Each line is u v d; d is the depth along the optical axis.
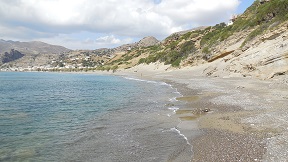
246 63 44.31
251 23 62.47
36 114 23.34
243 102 23.59
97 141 14.43
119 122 18.95
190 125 17.17
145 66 118.62
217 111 21.03
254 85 34.03
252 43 50.91
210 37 87.81
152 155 11.96
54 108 26.78
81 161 11.59
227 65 51.84
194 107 23.75
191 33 114.56
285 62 36.41
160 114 21.34
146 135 15.27
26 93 43.62
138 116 20.88
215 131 15.31
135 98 32.44
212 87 37.28
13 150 13.14
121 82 65.56
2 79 100.88
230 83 39.28
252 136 13.68
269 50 41.06
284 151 11.07
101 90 45.72
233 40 63.97
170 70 85.50
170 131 15.95
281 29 44.34
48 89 51.66
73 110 25.23
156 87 46.16
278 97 24.95
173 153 12.09
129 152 12.49
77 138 15.16
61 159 11.86
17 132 16.69
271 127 15.11
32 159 11.89
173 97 31.30
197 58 74.50
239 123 16.66
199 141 13.66
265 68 39.06
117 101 30.41
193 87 39.38
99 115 22.09
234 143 12.76
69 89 50.59
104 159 11.72
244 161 10.42
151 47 171.00
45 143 14.29
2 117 21.92
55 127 18.06
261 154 10.98
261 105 21.75
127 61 157.75
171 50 107.94
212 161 10.76
